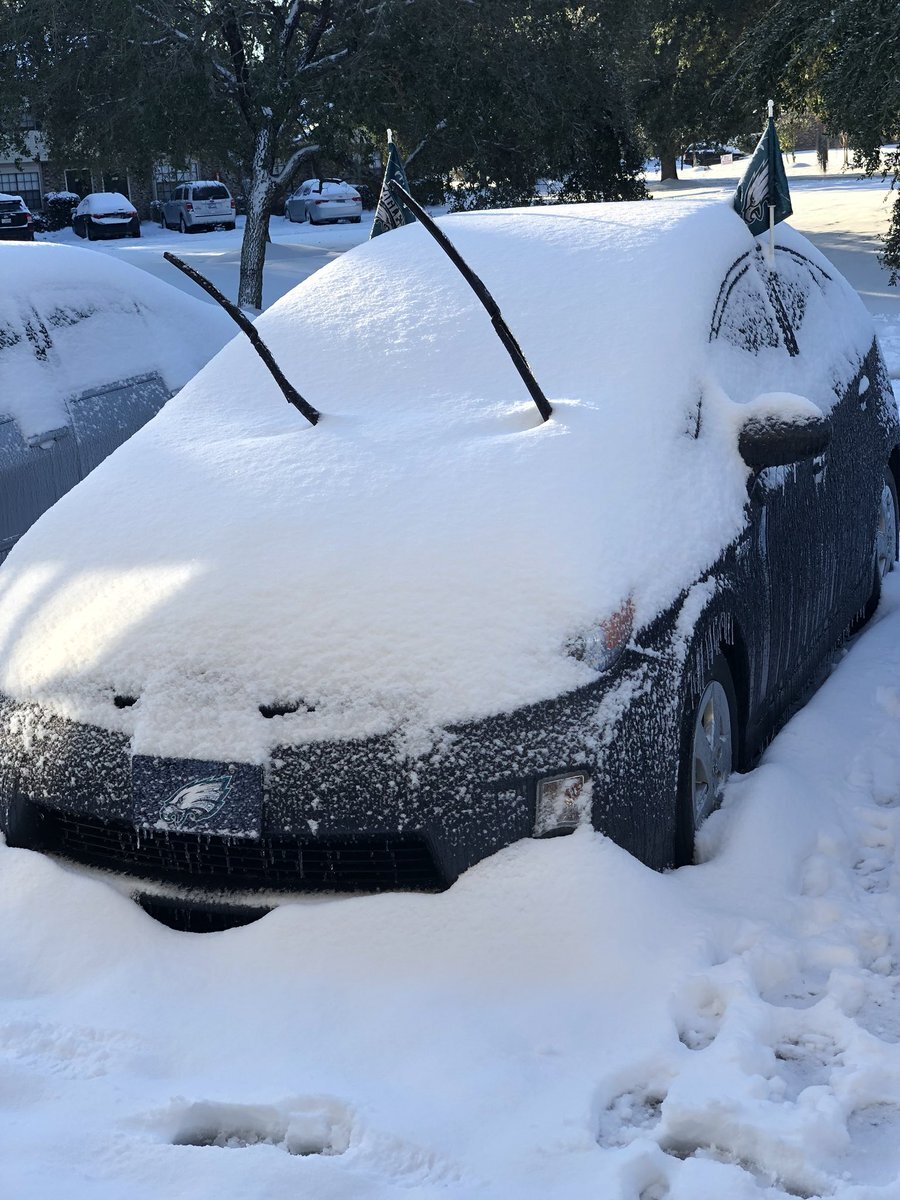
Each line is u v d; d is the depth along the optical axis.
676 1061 2.57
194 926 3.04
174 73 19.86
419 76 20.53
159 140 20.64
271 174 21.50
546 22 21.50
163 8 19.91
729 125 30.02
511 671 2.90
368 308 4.24
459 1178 2.31
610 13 21.88
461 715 2.87
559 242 4.27
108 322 6.15
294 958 2.87
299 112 20.83
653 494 3.33
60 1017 2.81
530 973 2.79
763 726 3.98
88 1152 2.40
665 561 3.23
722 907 3.11
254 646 3.00
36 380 5.51
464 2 20.48
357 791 2.87
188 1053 2.69
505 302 4.05
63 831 3.21
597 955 2.81
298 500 3.36
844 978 2.87
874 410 5.06
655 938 2.87
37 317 5.72
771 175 4.55
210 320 6.87
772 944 2.96
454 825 2.87
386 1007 2.74
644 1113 2.50
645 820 3.05
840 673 4.57
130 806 3.01
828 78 14.41
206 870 3.03
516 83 21.05
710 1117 2.42
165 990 2.86
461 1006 2.73
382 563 3.09
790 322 4.58
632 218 4.37
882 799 3.77
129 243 37.47
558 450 3.35
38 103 21.30
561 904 2.85
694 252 4.12
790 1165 2.33
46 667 3.20
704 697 3.37
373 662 2.93
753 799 3.45
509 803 2.88
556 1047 2.63
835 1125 2.39
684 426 3.57
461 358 3.91
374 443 3.56
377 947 2.85
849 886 3.29
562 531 3.11
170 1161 2.36
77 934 3.00
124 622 3.16
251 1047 2.69
